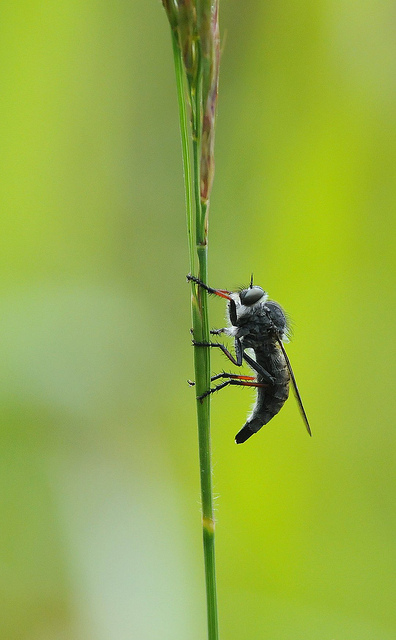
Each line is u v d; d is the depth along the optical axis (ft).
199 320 1.38
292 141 1.51
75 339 1.50
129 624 1.47
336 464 1.50
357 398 1.51
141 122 1.58
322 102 1.51
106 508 1.49
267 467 1.50
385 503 1.51
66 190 1.53
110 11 1.55
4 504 1.49
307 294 1.51
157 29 1.58
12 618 1.48
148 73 1.58
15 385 1.49
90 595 1.48
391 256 1.51
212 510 1.38
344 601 1.49
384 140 1.51
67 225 1.52
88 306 1.52
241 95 1.53
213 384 1.48
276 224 1.51
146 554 1.48
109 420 1.51
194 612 1.48
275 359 1.50
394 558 1.50
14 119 1.50
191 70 1.37
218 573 1.49
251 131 1.52
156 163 1.58
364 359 1.51
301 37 1.52
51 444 1.50
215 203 1.53
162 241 1.57
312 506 1.50
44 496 1.49
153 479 1.50
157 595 1.47
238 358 1.49
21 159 1.51
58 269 1.52
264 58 1.52
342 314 1.51
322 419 1.51
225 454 1.50
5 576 1.48
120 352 1.51
